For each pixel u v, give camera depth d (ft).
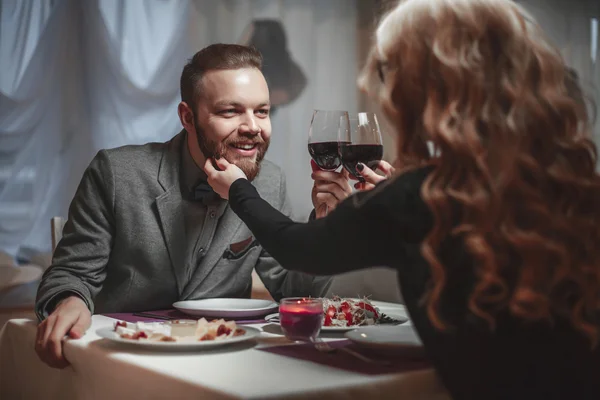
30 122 13.94
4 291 12.56
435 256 3.03
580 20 17.20
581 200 3.05
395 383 3.14
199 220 5.94
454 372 3.04
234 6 15.58
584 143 3.10
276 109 16.20
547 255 2.91
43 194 14.02
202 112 5.67
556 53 3.21
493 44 3.17
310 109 16.44
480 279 2.97
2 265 12.87
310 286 6.04
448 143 3.02
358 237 3.32
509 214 2.94
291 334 3.92
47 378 4.45
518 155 2.96
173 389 3.15
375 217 3.26
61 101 14.14
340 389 2.97
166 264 5.83
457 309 3.04
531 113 3.02
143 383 3.38
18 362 4.83
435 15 3.25
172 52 14.90
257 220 4.00
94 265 5.59
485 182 2.97
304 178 16.43
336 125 5.09
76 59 14.26
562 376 2.93
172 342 3.67
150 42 14.75
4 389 5.03
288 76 16.22
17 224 13.84
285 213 6.69
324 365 3.39
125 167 5.88
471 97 3.06
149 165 5.96
